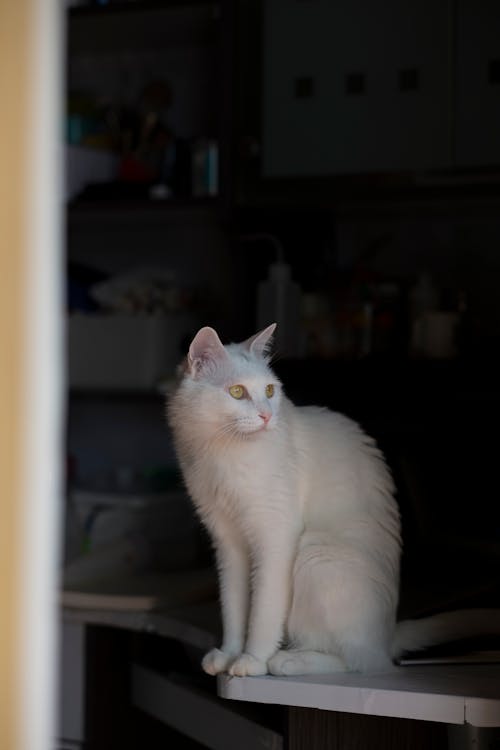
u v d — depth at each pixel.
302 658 1.15
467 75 1.80
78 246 2.51
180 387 1.26
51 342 0.49
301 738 1.14
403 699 1.05
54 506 0.50
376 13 1.86
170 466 2.34
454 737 1.13
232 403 1.20
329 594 1.16
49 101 0.49
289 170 1.94
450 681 1.10
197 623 1.43
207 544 2.08
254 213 2.02
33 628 0.49
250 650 1.18
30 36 0.48
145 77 2.42
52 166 0.49
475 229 2.09
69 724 1.58
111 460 2.46
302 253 2.12
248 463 1.19
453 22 1.81
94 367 2.17
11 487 0.49
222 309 2.37
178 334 2.20
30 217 0.49
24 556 0.49
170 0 2.02
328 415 1.35
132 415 2.45
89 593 1.60
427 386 1.62
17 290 0.49
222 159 1.95
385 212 2.14
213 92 2.35
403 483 1.77
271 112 1.95
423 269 2.13
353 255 2.19
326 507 1.25
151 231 2.44
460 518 1.79
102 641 1.60
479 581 1.64
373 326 1.90
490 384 1.58
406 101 1.85
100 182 2.19
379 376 1.66
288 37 1.93
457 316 1.80
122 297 2.22
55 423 0.50
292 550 1.21
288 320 1.91
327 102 1.91
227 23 1.93
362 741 1.18
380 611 1.18
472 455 1.77
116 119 2.31
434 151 1.83
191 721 1.42
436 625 1.27
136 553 1.86
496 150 1.79
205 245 2.39
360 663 1.15
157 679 1.53
